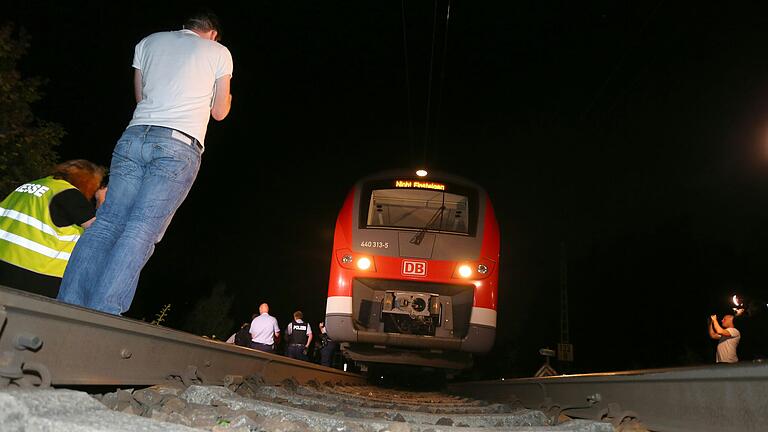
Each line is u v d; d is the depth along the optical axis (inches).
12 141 462.0
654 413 188.4
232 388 193.3
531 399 308.5
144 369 156.7
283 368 302.0
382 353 428.5
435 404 267.7
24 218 163.2
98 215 160.1
